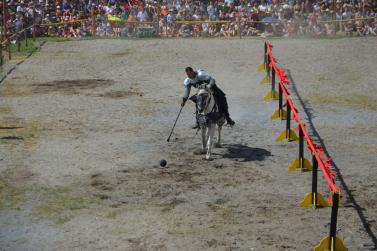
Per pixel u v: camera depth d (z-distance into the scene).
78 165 14.73
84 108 20.02
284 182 13.65
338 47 29.56
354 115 19.44
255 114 19.31
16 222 11.62
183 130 17.66
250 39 31.88
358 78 24.28
